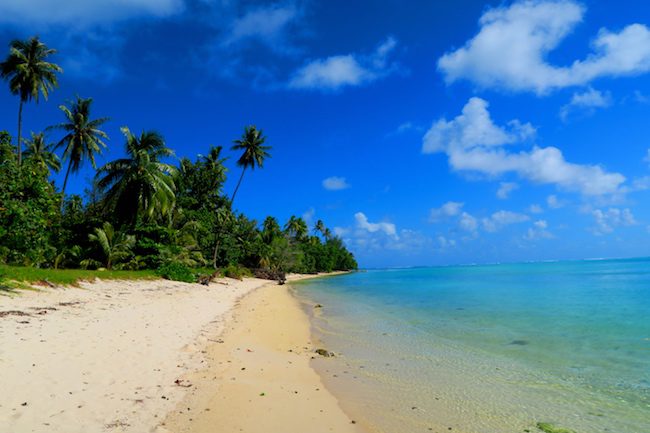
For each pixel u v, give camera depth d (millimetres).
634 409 6879
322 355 10906
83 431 4945
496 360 10297
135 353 8758
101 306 14305
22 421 4953
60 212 29906
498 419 6504
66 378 6605
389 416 6590
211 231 50344
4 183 14812
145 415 5691
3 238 14984
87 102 36312
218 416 6012
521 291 32781
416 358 10609
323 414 6535
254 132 56906
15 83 31641
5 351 7449
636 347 11453
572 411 6832
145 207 31844
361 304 25406
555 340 12633
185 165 50969
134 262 29000
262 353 10578
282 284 52000
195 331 12414
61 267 26156
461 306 22672
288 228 98062
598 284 39344
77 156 35844
